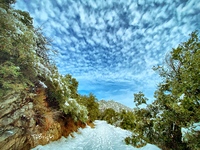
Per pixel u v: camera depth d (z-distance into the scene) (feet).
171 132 18.31
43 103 20.06
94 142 28.78
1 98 12.18
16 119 13.85
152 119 20.88
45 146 17.66
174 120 15.61
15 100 13.97
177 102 13.78
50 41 21.12
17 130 13.58
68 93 26.30
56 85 21.99
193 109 11.77
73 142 25.26
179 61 17.31
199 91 11.17
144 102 22.91
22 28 12.76
